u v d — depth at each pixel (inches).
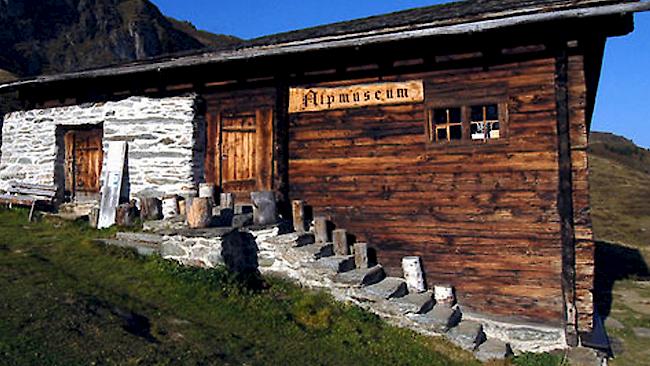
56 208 456.8
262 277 324.2
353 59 358.0
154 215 391.5
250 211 380.2
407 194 337.7
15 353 173.6
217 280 289.7
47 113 471.2
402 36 311.6
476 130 388.2
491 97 316.5
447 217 324.8
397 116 343.9
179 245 315.3
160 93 430.0
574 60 292.8
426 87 335.9
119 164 421.4
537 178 302.0
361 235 350.6
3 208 444.5
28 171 476.7
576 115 290.2
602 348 277.3
